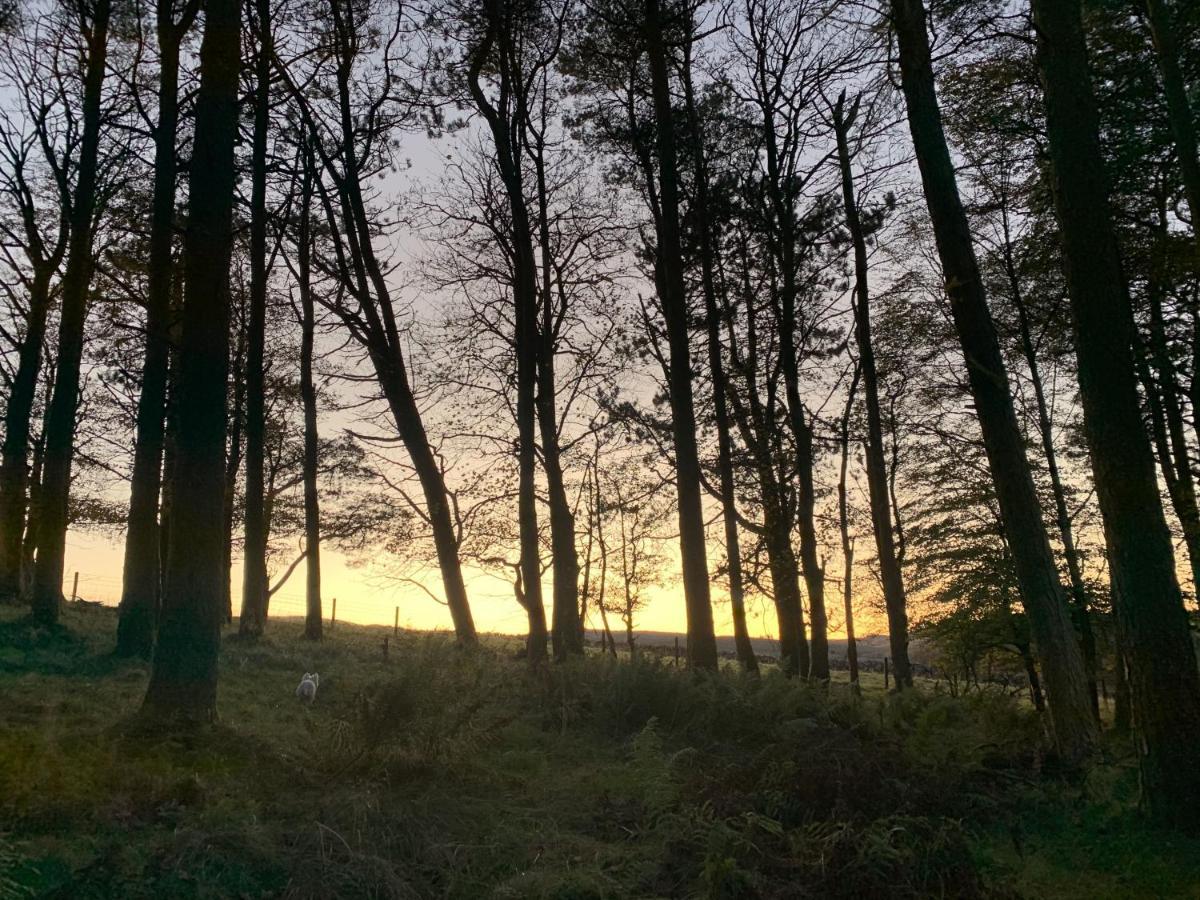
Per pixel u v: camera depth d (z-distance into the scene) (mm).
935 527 23984
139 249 21344
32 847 6203
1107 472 9000
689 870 7273
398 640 30312
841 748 9570
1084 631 21016
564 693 12359
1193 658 8523
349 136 23453
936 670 35531
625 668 12664
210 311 10852
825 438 24797
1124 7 16156
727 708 12055
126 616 15180
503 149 23750
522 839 7676
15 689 10805
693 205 23953
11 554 21875
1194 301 17625
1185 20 15469
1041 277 20141
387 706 9000
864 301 21391
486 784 8938
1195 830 8023
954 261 12195
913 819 7703
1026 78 18203
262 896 6176
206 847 6441
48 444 18234
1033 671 22094
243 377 28312
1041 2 9961
